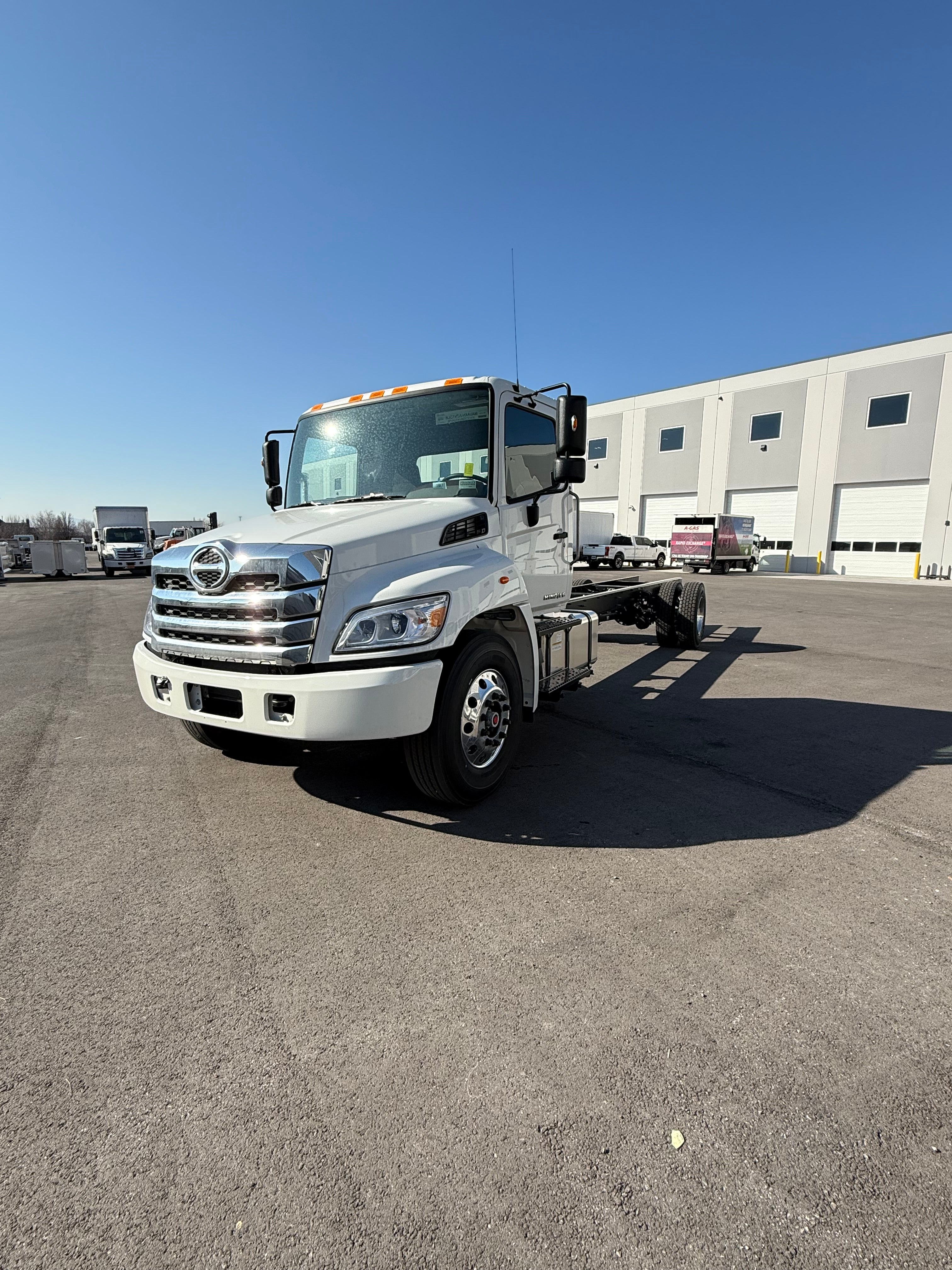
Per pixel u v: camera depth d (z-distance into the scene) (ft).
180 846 11.00
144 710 20.29
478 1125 5.64
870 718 18.86
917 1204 4.91
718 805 12.56
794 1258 4.53
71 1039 6.70
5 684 24.44
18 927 8.71
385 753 15.56
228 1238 4.71
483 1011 7.06
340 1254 4.60
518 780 13.83
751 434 109.91
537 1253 4.58
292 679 10.07
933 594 63.36
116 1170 5.25
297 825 11.76
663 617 31.12
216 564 10.84
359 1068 6.29
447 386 14.15
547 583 16.37
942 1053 6.45
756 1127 5.60
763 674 25.39
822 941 8.30
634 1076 6.16
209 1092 6.03
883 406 94.99
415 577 10.80
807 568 103.86
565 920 8.77
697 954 8.02
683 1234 4.70
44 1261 4.56
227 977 7.66
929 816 12.09
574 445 13.42
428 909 9.05
